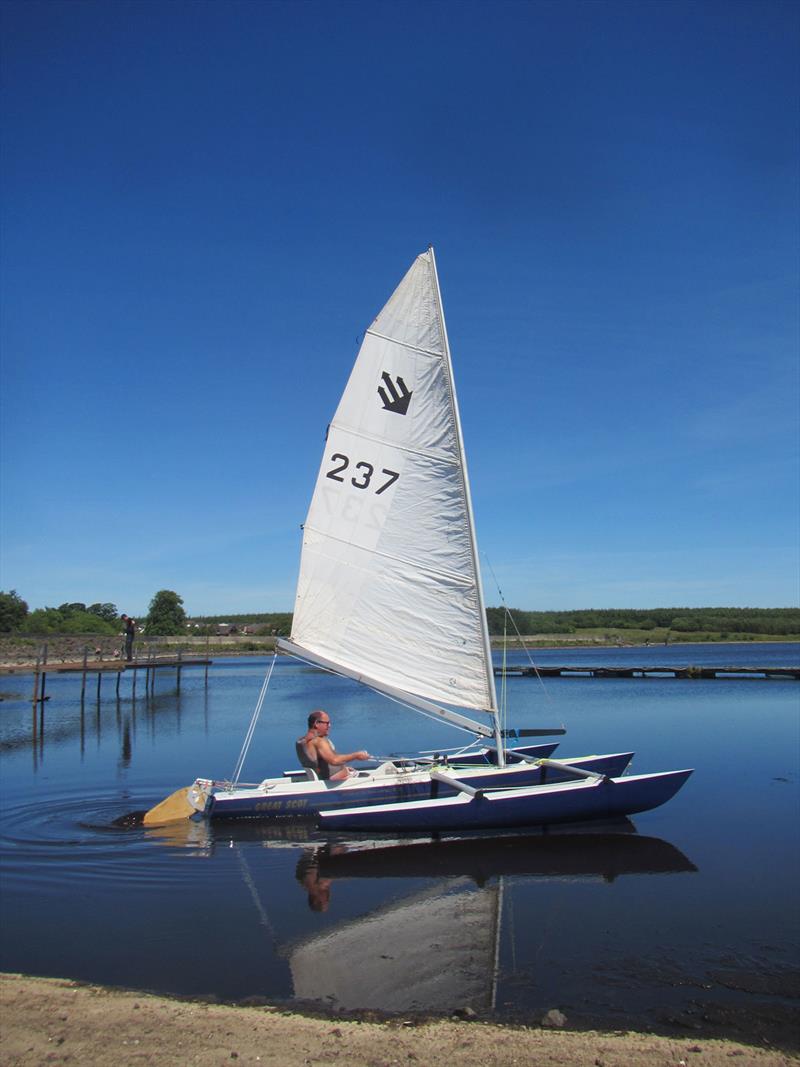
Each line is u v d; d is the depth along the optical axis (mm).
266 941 7965
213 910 8914
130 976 7145
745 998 6566
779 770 17078
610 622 148625
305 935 8133
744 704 31906
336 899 9273
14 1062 5602
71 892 9562
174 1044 5840
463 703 13094
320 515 13414
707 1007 6422
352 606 13375
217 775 17375
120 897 9375
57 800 14664
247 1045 5824
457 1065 5559
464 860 10836
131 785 16188
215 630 116062
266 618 162375
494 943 7852
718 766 17625
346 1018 6285
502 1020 6246
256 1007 6473
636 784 12320
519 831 12102
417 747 21109
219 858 10977
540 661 79875
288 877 10148
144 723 28125
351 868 10531
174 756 20234
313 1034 5984
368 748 20938
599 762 14055
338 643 13328
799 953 7480
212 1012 6336
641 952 7562
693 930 8117
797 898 9062
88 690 44875
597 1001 6555
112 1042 5867
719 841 11562
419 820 11758
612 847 11367
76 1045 5820
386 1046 5812
